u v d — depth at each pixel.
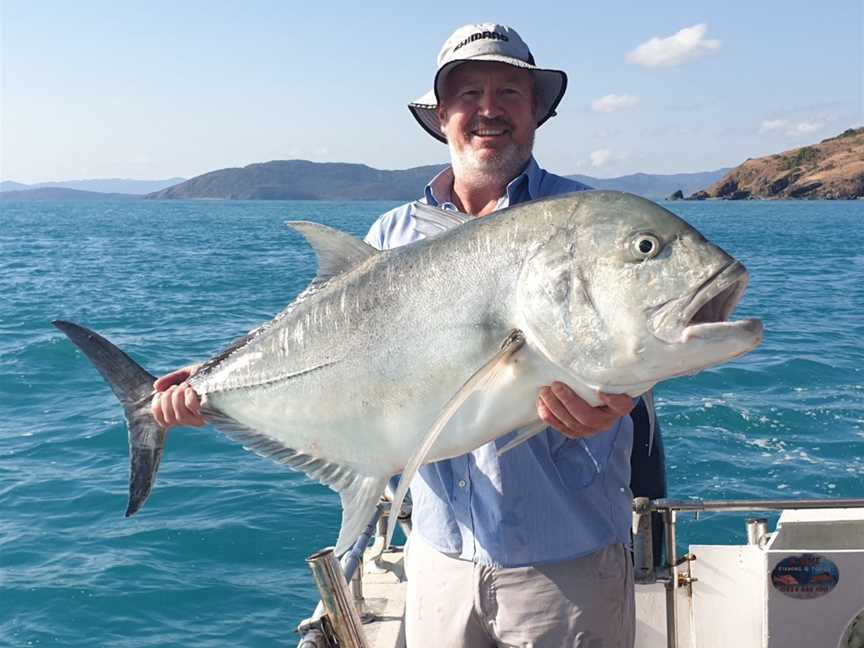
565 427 2.80
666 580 4.04
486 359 2.85
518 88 3.65
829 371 13.86
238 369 3.38
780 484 8.95
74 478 9.66
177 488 9.33
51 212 175.25
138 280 32.47
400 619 4.37
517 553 3.29
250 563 7.70
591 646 3.30
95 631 6.70
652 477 4.05
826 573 3.93
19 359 15.68
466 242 2.93
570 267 2.72
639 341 2.63
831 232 68.56
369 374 3.07
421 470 3.48
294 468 3.31
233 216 144.88
